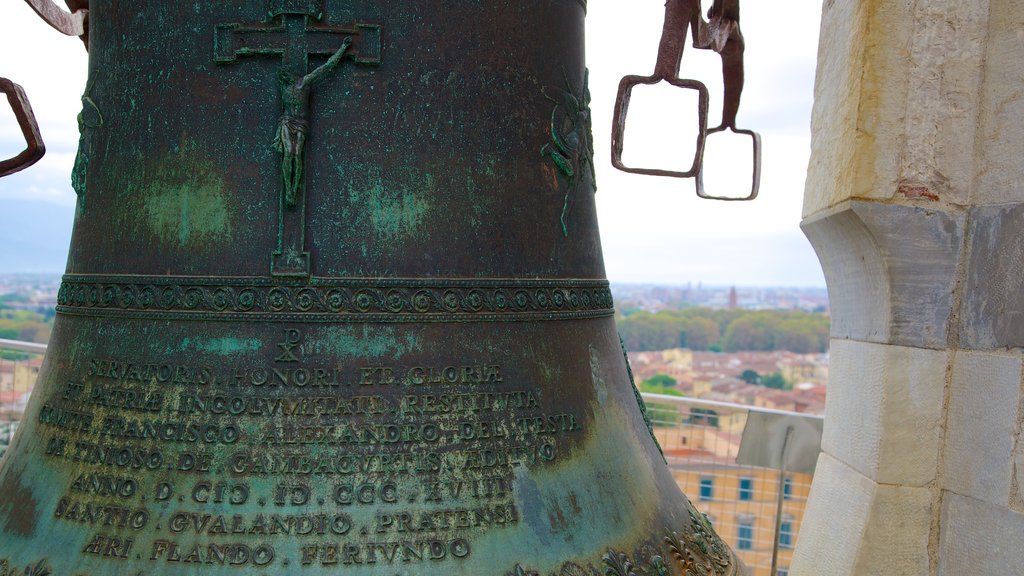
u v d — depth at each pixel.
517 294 2.02
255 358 1.85
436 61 1.98
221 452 1.80
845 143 2.58
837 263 2.83
